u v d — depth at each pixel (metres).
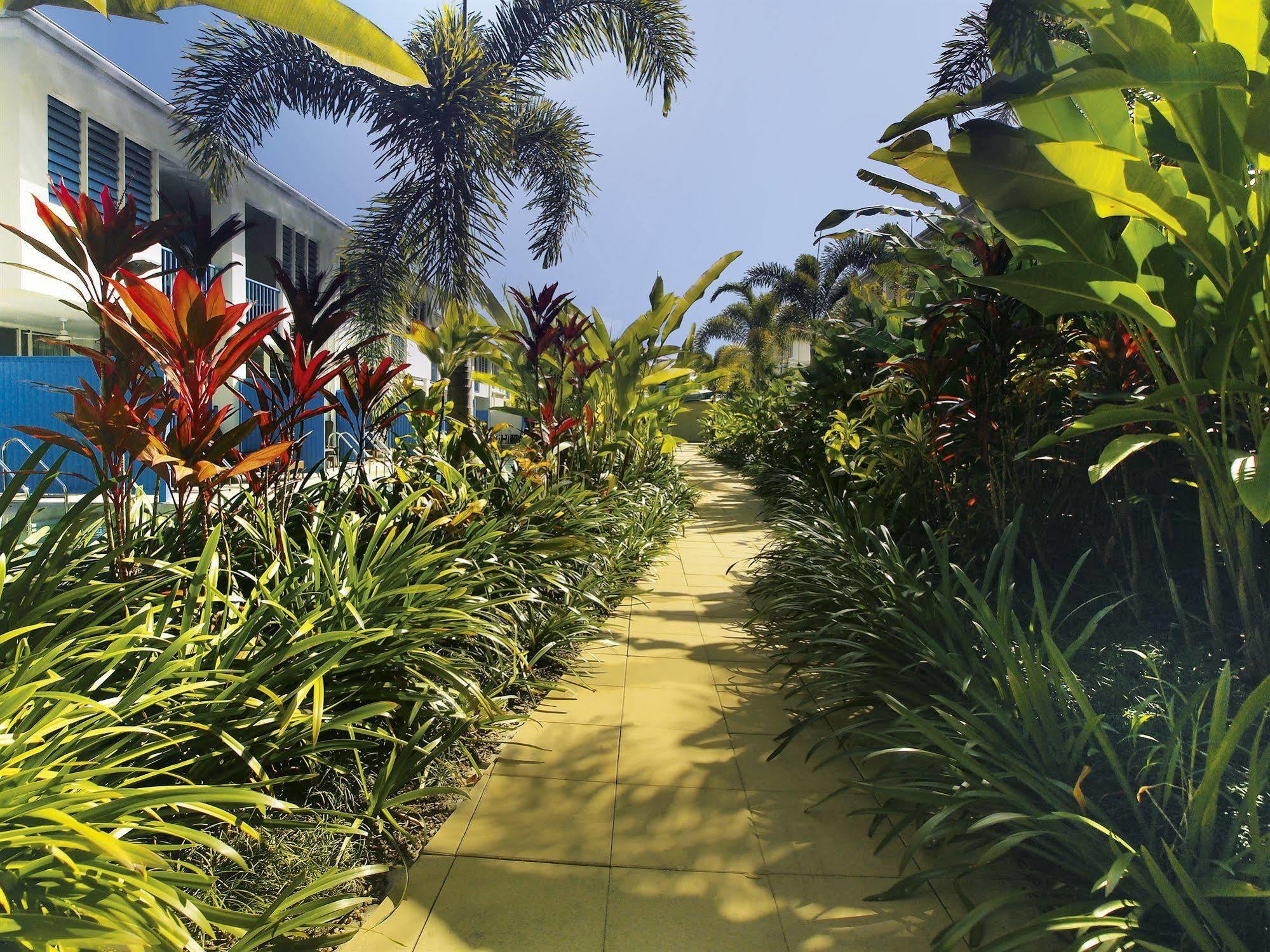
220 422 2.42
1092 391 3.31
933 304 4.04
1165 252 2.29
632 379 7.55
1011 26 2.21
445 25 6.19
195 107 6.28
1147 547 3.32
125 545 2.13
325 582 2.42
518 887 1.83
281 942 1.41
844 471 5.37
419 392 4.56
